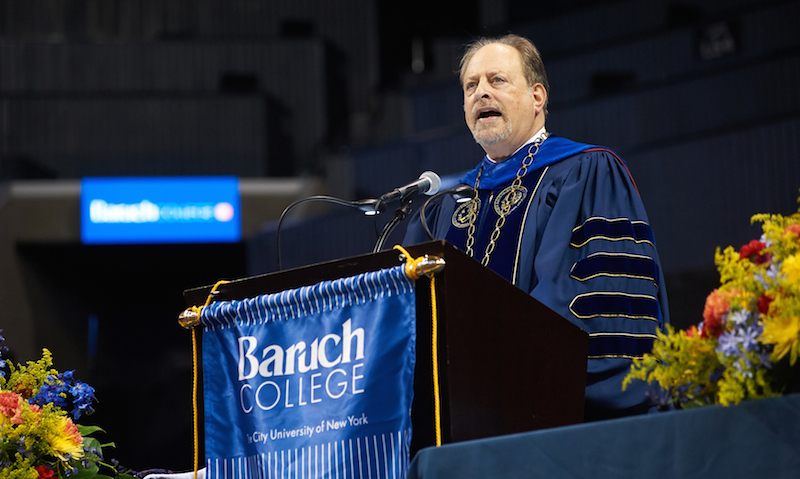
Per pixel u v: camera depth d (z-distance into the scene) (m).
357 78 21.67
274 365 2.40
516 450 1.91
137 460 15.50
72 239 18.06
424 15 22.19
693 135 14.16
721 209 13.82
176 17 21.61
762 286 2.10
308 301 2.38
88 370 19.78
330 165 18.34
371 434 2.21
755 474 1.89
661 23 17.86
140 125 19.16
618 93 15.70
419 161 17.31
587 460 1.92
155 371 20.20
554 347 2.40
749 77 14.68
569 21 18.89
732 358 2.05
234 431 2.43
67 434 2.73
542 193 3.55
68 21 21.42
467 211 3.76
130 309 20.42
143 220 18.06
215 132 19.20
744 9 15.91
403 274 2.21
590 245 3.23
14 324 18.12
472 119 3.84
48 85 19.69
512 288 2.32
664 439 1.93
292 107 20.48
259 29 21.67
